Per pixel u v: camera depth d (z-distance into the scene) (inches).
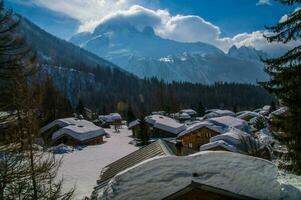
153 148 653.3
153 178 406.0
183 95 7741.1
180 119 4931.1
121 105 6279.5
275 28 661.3
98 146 2640.3
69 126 2743.6
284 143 723.4
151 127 3260.3
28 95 512.1
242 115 4111.7
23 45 553.6
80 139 2628.0
